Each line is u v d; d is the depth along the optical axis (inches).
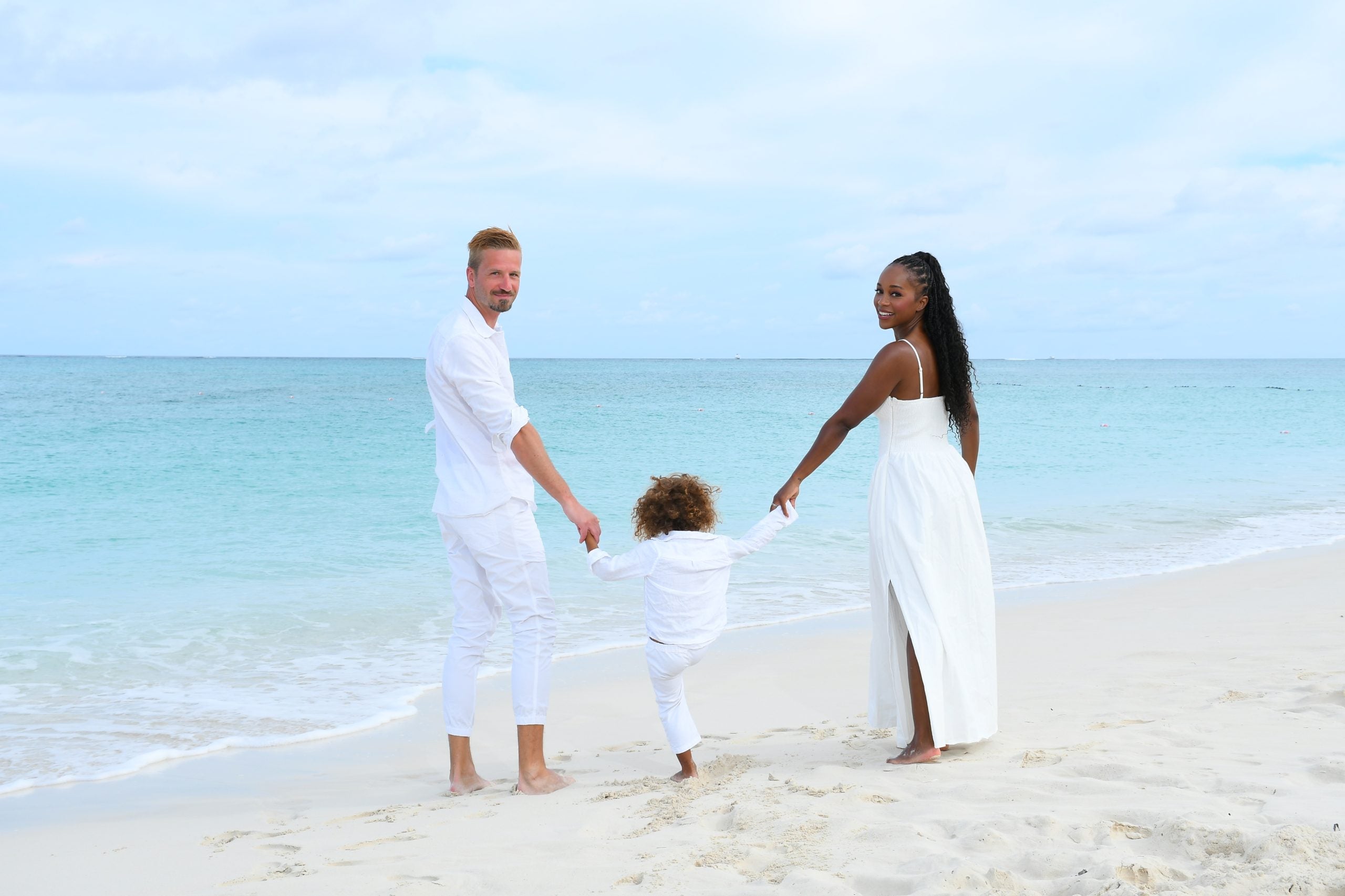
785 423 1288.1
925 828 107.1
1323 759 121.6
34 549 414.9
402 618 299.6
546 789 145.0
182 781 166.6
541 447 144.3
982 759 137.5
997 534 466.0
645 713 203.9
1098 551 418.3
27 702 215.5
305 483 644.7
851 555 407.5
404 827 128.8
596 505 554.3
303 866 113.6
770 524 143.5
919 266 140.3
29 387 2209.6
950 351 141.9
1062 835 101.7
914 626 137.4
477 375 140.7
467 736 152.2
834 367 6545.3
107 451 837.2
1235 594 307.3
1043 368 6865.2
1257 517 518.3
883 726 146.6
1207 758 128.2
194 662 250.5
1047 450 930.7
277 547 422.0
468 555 149.3
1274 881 82.0
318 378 3073.3
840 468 759.7
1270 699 164.4
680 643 140.7
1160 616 275.6
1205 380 3811.5
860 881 93.4
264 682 233.0
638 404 1733.5
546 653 148.4
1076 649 235.5
